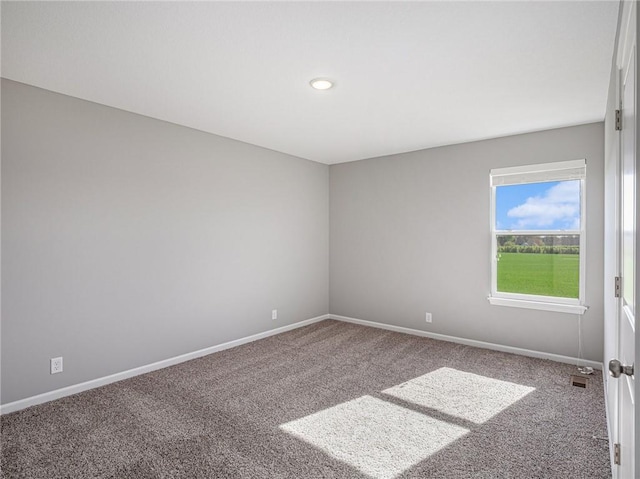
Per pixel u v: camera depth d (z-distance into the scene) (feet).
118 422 8.26
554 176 12.32
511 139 13.07
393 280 16.06
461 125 11.88
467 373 11.19
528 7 5.80
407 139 13.58
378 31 6.51
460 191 14.20
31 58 7.50
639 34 2.72
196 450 7.23
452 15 6.02
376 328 16.46
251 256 14.39
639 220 2.72
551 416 8.57
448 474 6.55
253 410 8.87
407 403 9.25
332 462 6.89
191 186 12.28
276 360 12.35
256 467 6.73
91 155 9.87
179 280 12.00
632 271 3.59
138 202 10.89
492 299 13.42
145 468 6.69
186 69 7.97
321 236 17.79
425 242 15.11
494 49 7.11
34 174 8.90
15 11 5.90
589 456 7.04
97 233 10.02
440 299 14.76
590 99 9.64
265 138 13.51
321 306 17.88
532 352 12.72
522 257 13.08
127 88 9.00
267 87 8.92
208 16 6.06
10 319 8.61
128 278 10.70
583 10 5.85
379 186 16.39
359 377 10.89
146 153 11.05
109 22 6.24
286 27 6.39
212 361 12.23
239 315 13.99
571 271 12.18
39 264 9.02
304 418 8.50
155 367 11.39
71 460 6.91
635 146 2.83
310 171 17.10
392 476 6.50
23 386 8.84
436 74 8.21
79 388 9.76
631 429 3.53
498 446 7.39
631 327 3.73
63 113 9.35
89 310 9.91
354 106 10.19
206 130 12.53
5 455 7.06
